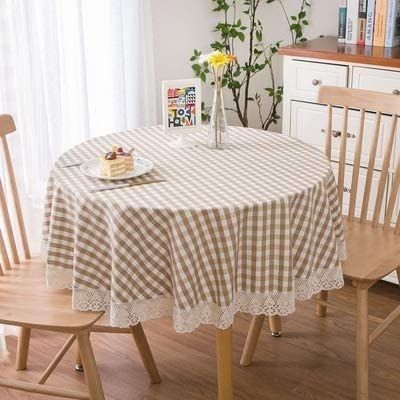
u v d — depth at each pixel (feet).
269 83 13.75
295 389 9.04
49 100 10.43
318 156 8.53
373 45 11.32
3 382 7.88
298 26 12.85
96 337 10.02
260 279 7.45
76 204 7.47
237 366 9.46
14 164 10.14
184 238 7.10
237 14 13.32
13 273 8.33
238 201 7.27
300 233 7.61
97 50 11.14
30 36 9.91
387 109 9.10
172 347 9.81
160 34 12.38
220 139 8.76
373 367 9.39
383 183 9.23
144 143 9.02
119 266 7.22
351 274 8.16
